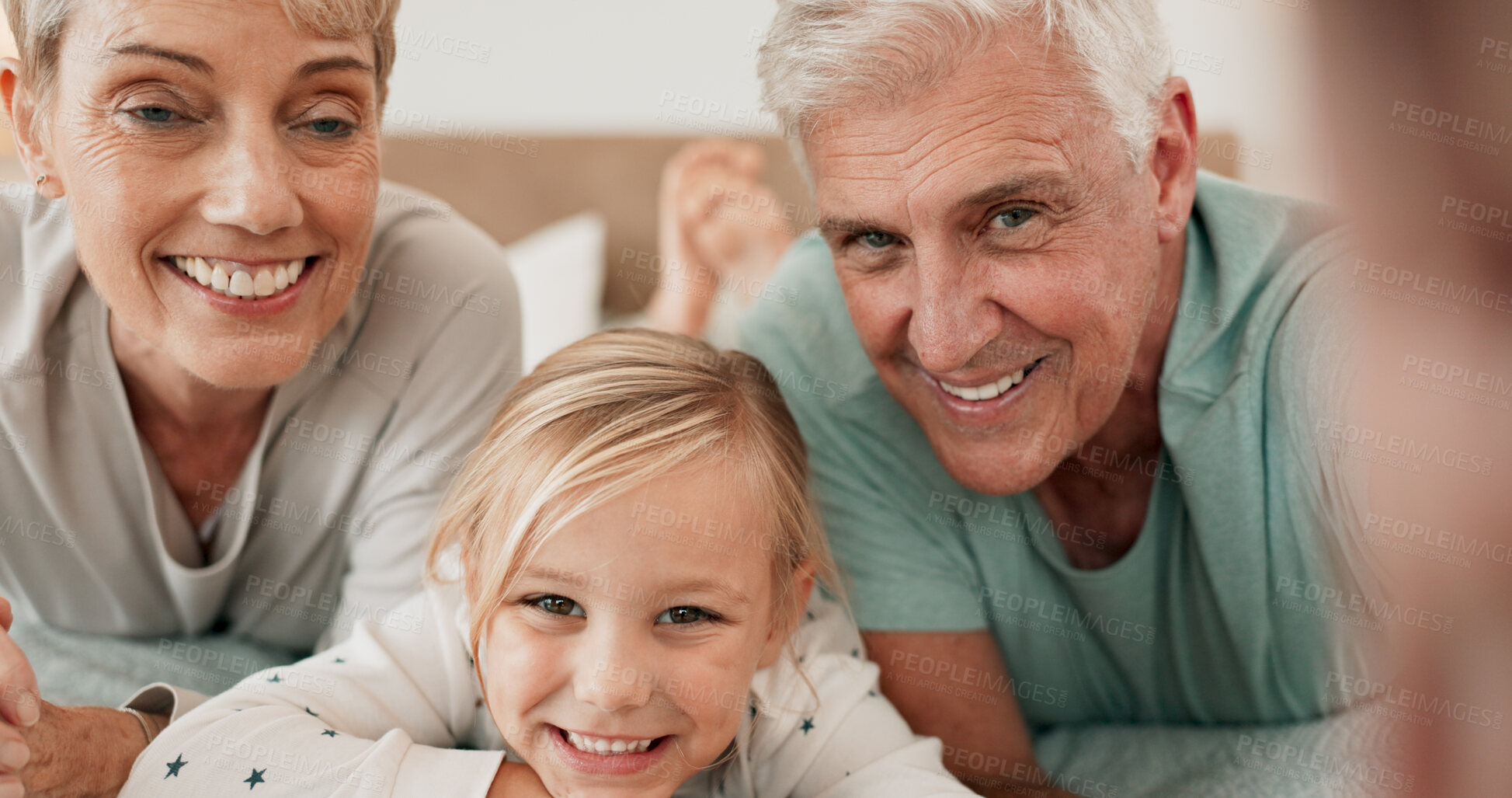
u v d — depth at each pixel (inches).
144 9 34.4
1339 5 11.3
